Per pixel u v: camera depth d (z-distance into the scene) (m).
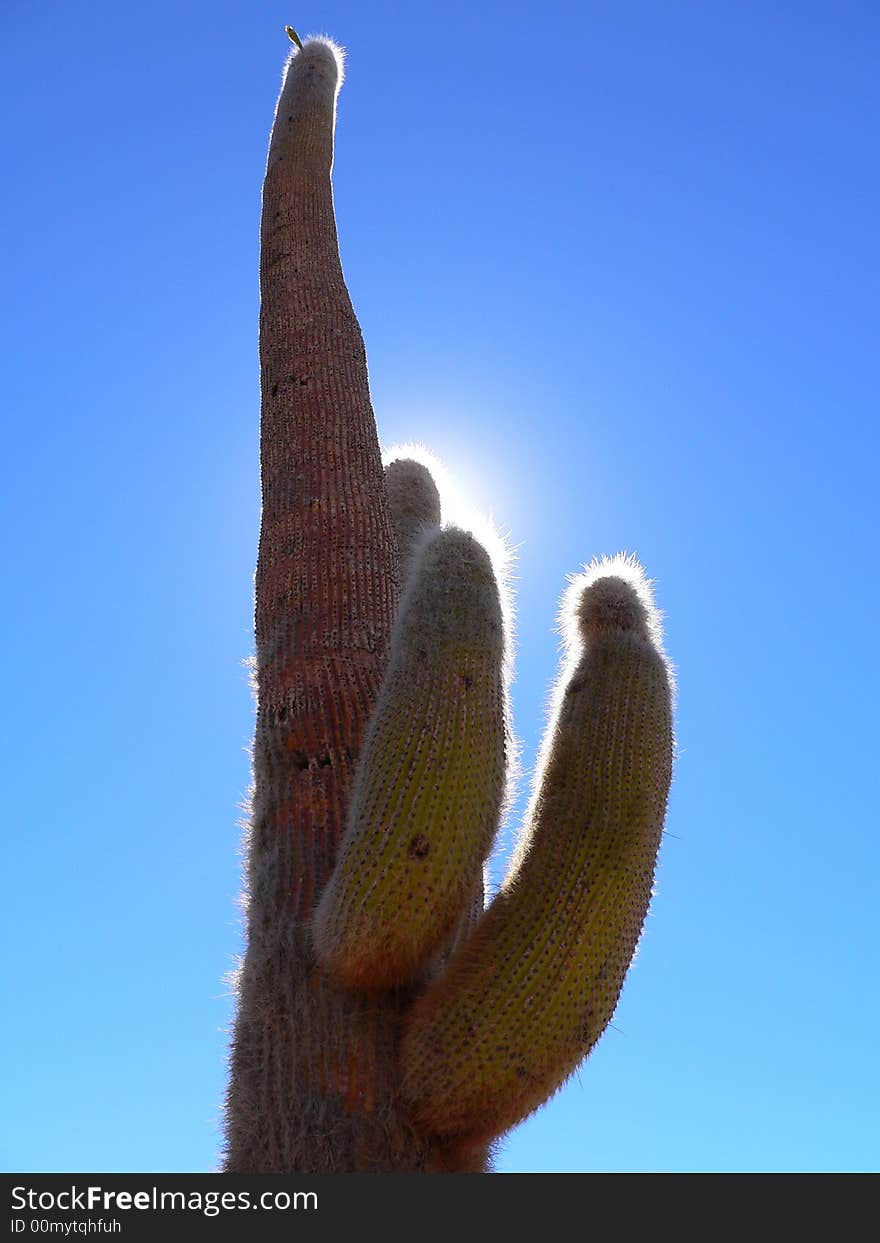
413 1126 4.25
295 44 8.42
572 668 5.12
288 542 5.88
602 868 4.43
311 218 7.18
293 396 6.38
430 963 4.58
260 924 4.79
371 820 4.39
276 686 5.43
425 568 4.95
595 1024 4.30
